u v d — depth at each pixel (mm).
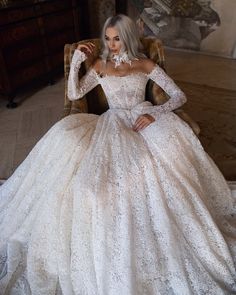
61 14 3025
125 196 1148
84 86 1537
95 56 1605
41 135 2410
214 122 2510
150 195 1198
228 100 2846
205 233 1231
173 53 4023
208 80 3273
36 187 1318
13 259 1275
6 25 2516
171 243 1145
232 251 1282
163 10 3859
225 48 3826
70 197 1195
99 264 1102
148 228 1153
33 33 2787
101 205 1107
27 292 1180
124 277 1066
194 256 1209
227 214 1521
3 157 2160
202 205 1249
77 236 1145
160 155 1260
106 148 1242
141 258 1128
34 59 2910
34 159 1394
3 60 2588
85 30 3492
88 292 1124
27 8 2635
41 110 2783
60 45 3150
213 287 1145
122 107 1531
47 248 1227
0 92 2793
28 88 3191
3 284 1206
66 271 1174
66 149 1243
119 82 1483
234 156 2113
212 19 3701
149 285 1133
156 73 1525
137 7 3943
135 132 1377
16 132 2457
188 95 2951
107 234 1107
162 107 1420
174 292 1142
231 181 1807
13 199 1412
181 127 1341
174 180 1228
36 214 1287
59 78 3434
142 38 1705
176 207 1216
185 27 3895
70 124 1340
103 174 1153
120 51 1492
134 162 1203
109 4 3840
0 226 1399
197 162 1396
